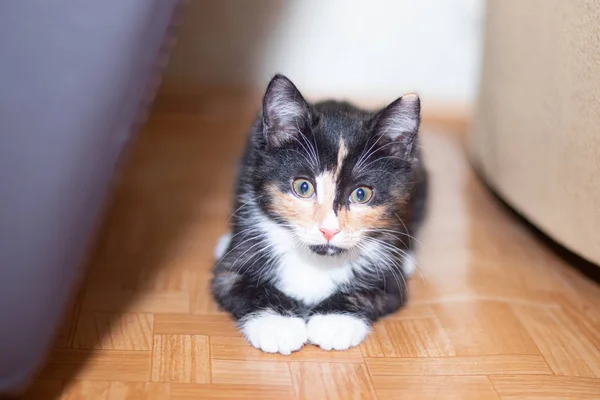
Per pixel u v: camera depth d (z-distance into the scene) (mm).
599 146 515
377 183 488
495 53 667
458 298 538
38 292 363
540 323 514
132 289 526
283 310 490
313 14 883
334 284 504
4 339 365
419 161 572
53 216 358
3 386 373
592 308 536
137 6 357
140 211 648
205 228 624
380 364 465
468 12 890
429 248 605
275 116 488
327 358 468
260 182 496
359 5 882
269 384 444
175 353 463
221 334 483
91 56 354
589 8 516
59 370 443
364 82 916
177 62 895
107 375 442
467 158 801
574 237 554
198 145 810
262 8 877
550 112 570
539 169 591
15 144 352
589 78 520
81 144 357
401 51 907
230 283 503
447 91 924
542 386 456
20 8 349
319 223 476
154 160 763
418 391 446
